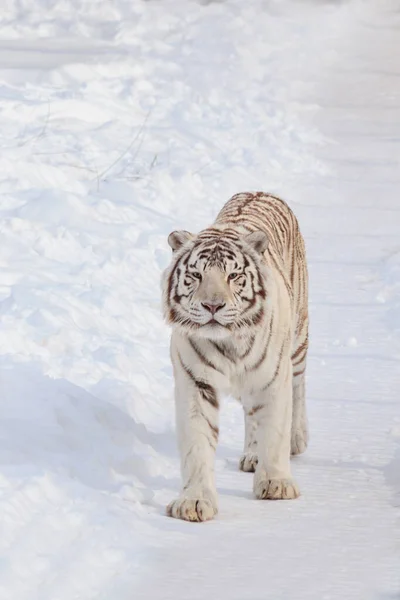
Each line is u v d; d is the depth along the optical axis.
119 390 14.61
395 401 15.44
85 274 19.05
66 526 10.48
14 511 10.40
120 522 10.84
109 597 9.27
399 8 48.78
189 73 36.59
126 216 22.45
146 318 18.00
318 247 22.67
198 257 11.40
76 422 13.05
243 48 40.53
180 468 12.54
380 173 28.19
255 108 33.03
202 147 28.62
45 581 9.41
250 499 12.11
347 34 44.69
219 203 25.09
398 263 21.38
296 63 39.97
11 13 43.16
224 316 11.15
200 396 11.70
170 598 9.33
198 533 10.91
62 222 21.33
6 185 22.42
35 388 13.66
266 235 11.65
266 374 11.86
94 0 45.03
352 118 33.38
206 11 45.47
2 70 31.88
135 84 32.78
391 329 18.48
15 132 26.31
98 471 12.09
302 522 11.34
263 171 27.72
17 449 11.88
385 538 10.87
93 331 16.86
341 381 16.23
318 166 28.62
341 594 9.45
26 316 16.50
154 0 46.47
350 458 13.48
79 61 34.94
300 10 46.72
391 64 40.41
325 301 19.73
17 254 19.44
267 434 12.14
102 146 26.67
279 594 9.44
